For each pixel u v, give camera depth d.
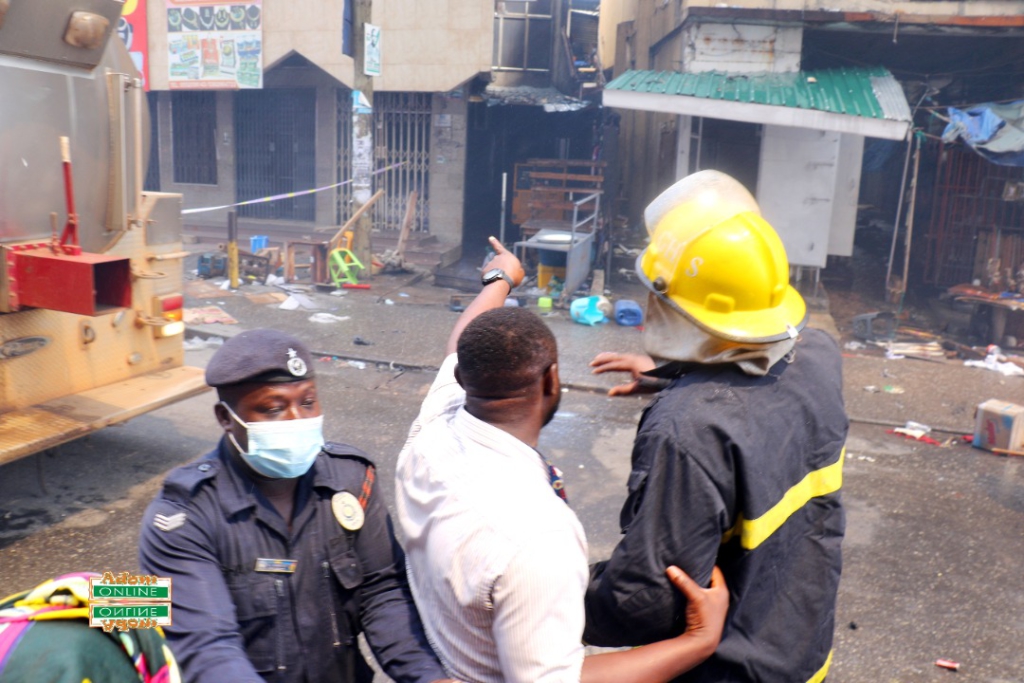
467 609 1.45
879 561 4.78
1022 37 11.68
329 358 8.44
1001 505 5.68
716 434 1.68
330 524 1.83
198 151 17.34
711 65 11.77
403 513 1.64
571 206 14.38
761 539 1.74
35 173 4.31
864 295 12.73
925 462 6.45
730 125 12.47
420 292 12.13
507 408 1.54
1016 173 12.21
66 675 1.01
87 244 4.67
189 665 1.59
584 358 8.70
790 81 11.34
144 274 5.30
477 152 17.25
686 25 11.71
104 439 6.05
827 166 11.85
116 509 4.93
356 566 1.84
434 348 8.83
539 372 1.54
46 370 4.86
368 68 12.19
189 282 11.48
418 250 14.64
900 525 5.29
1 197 4.18
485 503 1.45
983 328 10.84
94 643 1.06
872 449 6.70
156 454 5.82
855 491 5.81
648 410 1.82
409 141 15.80
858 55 13.45
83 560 4.33
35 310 4.73
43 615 1.05
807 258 12.16
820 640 1.90
